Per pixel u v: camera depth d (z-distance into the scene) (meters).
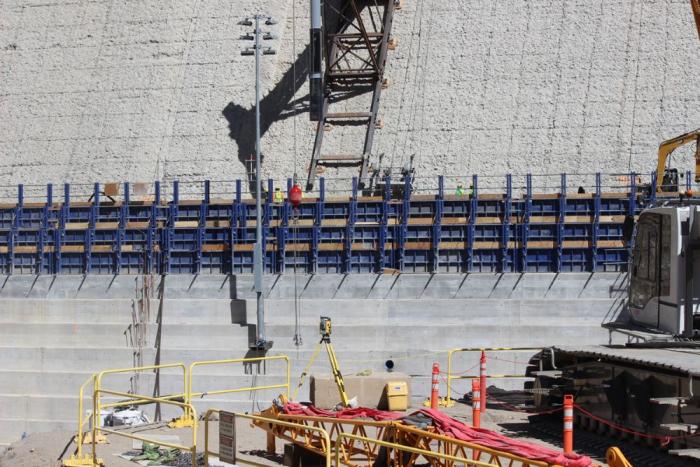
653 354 36.31
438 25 92.31
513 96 85.81
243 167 86.75
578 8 89.81
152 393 65.19
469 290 66.31
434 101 87.12
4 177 92.50
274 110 90.44
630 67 85.12
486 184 81.44
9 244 74.94
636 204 66.62
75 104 95.75
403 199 69.50
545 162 81.19
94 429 38.44
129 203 74.00
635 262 42.22
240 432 43.88
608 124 82.19
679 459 33.72
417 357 62.94
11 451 44.19
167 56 96.75
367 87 89.56
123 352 67.06
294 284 68.06
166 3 100.81
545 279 65.56
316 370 63.94
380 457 31.44
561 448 36.81
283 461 36.41
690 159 78.81
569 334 62.59
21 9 105.19
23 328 70.00
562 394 41.78
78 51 99.75
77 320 70.25
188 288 69.88
